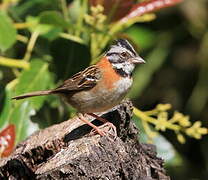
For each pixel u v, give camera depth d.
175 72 16.34
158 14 15.88
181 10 15.97
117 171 8.95
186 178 15.62
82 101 10.75
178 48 16.28
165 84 16.31
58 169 8.58
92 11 11.15
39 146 9.59
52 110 11.73
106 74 10.62
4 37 11.09
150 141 11.10
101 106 10.77
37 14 12.18
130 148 9.62
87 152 8.80
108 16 11.45
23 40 11.98
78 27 11.40
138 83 15.29
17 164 9.52
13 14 12.06
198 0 16.06
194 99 16.12
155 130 12.30
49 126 11.26
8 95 11.35
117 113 10.05
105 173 8.78
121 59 10.75
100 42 11.65
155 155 10.38
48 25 11.50
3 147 10.21
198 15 16.02
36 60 11.45
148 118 11.06
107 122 9.99
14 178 9.58
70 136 9.81
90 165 8.69
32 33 11.97
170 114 16.28
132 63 10.82
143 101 16.11
